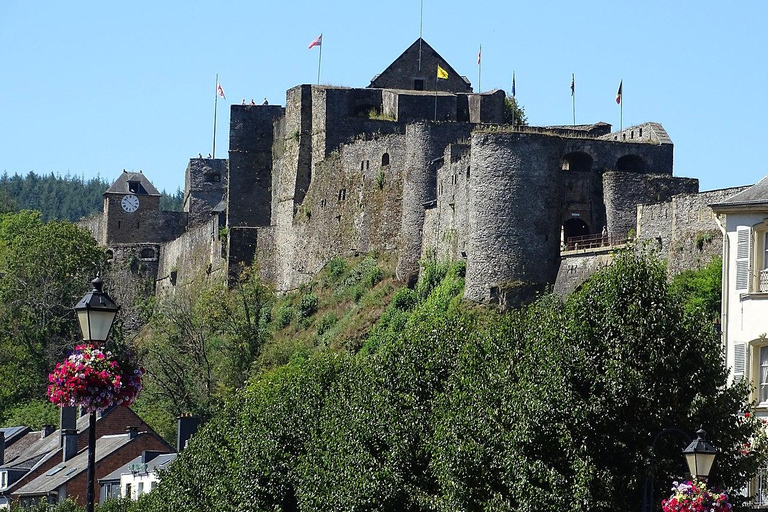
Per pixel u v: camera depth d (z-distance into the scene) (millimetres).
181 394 190375
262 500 102438
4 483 176000
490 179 169750
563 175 172750
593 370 79188
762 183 95562
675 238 145000
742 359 92750
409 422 90750
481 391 83250
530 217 168875
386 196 197750
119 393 72312
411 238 189750
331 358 109438
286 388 109500
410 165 191125
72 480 164000
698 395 77625
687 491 70188
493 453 80188
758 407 91500
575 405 78188
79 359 72188
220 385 188125
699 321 80500
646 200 169875
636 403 78500
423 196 189500
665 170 179500
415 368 94312
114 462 163875
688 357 79312
